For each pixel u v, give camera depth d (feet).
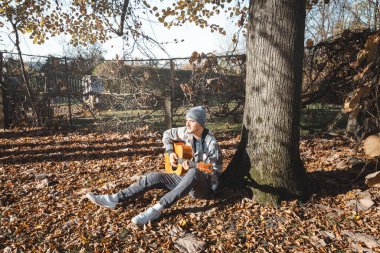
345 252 10.25
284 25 12.88
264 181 13.34
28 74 33.99
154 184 12.80
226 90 28.55
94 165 20.18
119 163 20.49
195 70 28.12
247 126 14.03
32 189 15.90
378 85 12.48
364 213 12.44
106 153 23.31
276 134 13.26
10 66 33.60
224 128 29.50
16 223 12.31
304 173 13.98
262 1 13.09
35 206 13.80
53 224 12.22
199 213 12.62
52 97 33.63
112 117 32.27
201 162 12.40
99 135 29.73
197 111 12.42
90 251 10.54
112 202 12.81
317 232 11.34
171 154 12.86
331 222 11.93
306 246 10.58
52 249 10.61
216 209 12.80
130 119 31.91
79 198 14.52
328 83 26.12
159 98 29.45
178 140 13.46
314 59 26.71
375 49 12.07
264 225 11.82
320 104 28.32
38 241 11.14
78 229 11.76
